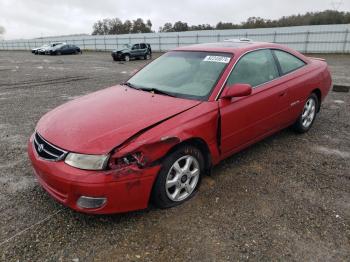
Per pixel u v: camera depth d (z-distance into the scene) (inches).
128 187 106.7
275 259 98.5
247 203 127.4
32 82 478.9
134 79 168.9
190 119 122.8
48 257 99.9
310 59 210.7
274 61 173.3
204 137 127.3
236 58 150.5
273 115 165.5
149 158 109.1
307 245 104.3
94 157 103.1
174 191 123.5
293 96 177.5
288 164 162.1
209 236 108.6
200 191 135.8
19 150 186.5
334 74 526.6
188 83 146.2
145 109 126.6
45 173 110.1
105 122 117.4
